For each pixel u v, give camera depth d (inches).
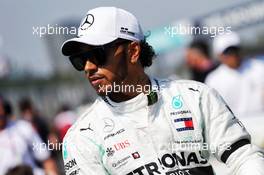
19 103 1411.2
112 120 447.2
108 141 445.4
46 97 1731.1
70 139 454.6
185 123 444.5
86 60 442.0
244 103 971.9
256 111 962.7
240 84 970.1
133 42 448.1
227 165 449.1
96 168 448.1
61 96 1702.8
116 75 443.5
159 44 1366.9
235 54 971.3
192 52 1067.3
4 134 912.9
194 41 1095.0
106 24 440.8
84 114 458.6
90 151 448.5
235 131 448.1
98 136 447.8
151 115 444.1
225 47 970.1
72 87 1692.9
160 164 438.6
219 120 447.2
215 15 1391.5
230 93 970.1
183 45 1299.2
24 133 916.6
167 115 445.4
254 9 1462.8
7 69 1638.8
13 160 908.6
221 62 996.6
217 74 978.7
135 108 445.4
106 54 439.5
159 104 447.2
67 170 456.8
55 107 1721.2
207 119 447.8
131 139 442.3
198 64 1069.1
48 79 1710.1
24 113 1395.2
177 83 457.1
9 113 927.0
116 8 449.7
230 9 1443.2
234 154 444.8
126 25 446.6
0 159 911.0
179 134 442.9
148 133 442.3
